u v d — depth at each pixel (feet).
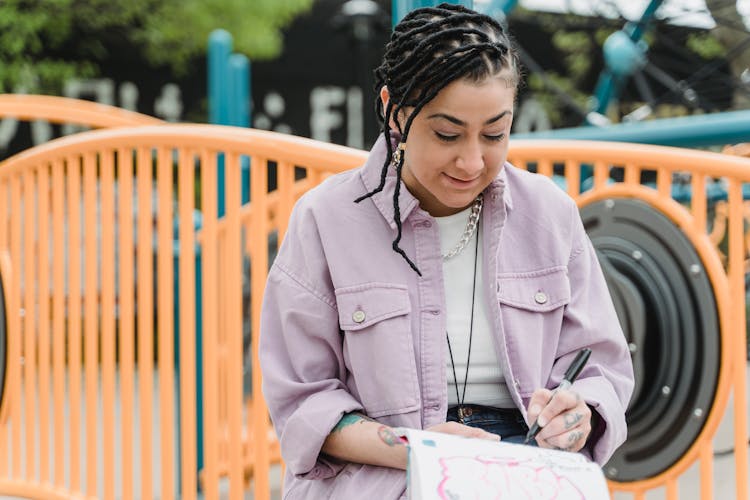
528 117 30.45
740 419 7.92
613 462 8.72
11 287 11.58
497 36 5.46
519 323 5.89
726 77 18.94
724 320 7.98
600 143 8.68
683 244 8.22
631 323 8.41
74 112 15.40
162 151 9.71
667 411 8.32
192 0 30.76
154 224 19.99
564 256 6.03
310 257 5.97
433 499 4.75
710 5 18.83
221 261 14.17
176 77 31.76
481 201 5.95
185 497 9.43
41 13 29.63
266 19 31.09
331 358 6.04
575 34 26.35
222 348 14.38
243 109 18.33
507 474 4.91
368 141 21.71
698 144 9.82
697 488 13.03
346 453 5.73
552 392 5.51
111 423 10.06
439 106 5.32
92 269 10.49
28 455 11.32
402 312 5.77
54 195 10.90
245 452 14.06
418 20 5.61
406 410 5.71
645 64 19.51
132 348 9.96
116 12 30.45
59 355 10.82
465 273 5.94
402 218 5.83
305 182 10.68
